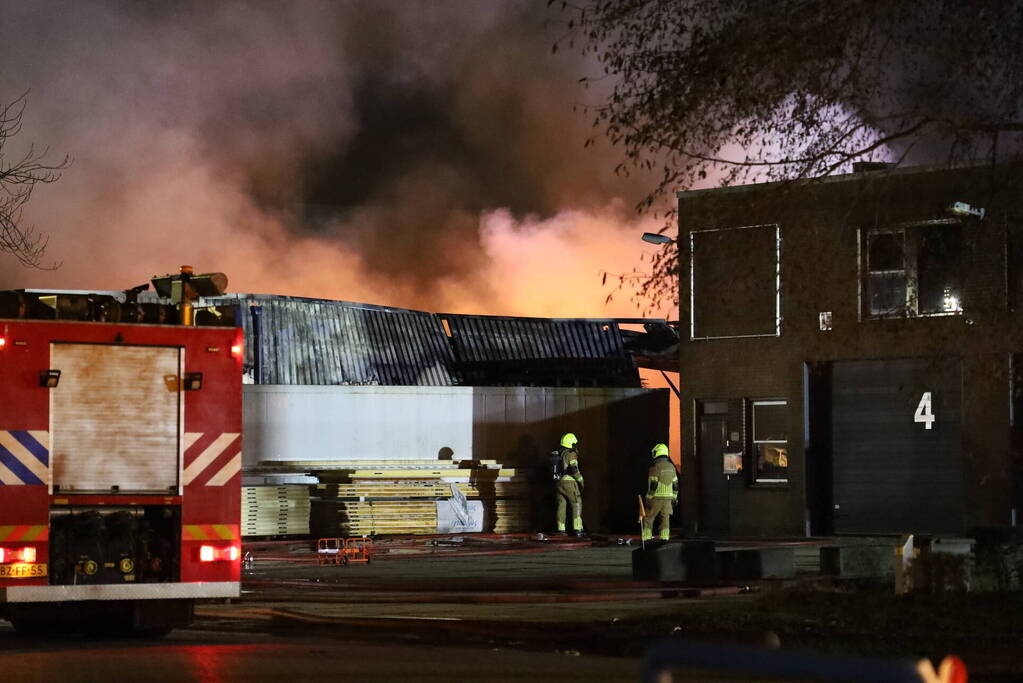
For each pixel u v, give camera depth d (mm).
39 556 10008
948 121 12273
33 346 10188
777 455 25922
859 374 25391
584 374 32000
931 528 24578
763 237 25516
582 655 10211
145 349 10562
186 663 9070
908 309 20938
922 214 23984
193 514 10539
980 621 11648
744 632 11008
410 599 14188
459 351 31922
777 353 25766
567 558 21109
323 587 15422
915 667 2451
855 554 16938
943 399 24484
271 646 10367
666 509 20469
